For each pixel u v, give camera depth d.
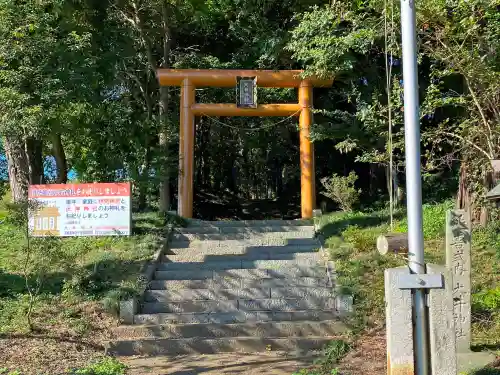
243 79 15.41
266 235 13.16
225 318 8.91
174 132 18.75
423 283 4.71
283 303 9.38
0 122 12.70
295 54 13.34
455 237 7.33
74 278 9.50
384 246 4.92
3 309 8.84
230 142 24.14
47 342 7.89
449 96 10.88
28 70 12.74
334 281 10.00
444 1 8.95
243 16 16.48
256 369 7.12
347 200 15.02
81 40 13.48
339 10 12.29
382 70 15.02
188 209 15.24
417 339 4.75
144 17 17.16
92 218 12.39
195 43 19.81
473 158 10.71
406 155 4.78
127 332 8.38
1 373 6.69
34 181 15.95
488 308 8.23
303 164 15.51
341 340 7.95
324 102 17.12
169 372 7.06
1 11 12.90
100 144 16.47
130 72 18.16
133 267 10.63
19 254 11.33
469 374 6.23
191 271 10.66
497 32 9.02
